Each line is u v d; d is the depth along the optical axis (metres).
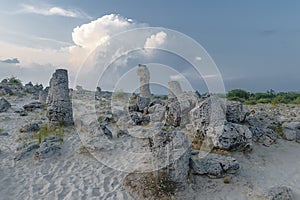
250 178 8.43
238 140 9.86
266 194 7.38
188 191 7.68
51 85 14.59
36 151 10.30
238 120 11.55
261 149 10.41
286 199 7.23
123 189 7.97
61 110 14.17
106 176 8.76
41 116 17.22
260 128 11.59
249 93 28.88
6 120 16.06
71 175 8.84
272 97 28.27
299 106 21.27
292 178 8.55
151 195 7.51
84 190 7.94
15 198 7.50
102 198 7.53
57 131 12.99
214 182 8.13
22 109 19.36
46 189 7.98
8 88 29.52
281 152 10.28
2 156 10.21
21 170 9.11
